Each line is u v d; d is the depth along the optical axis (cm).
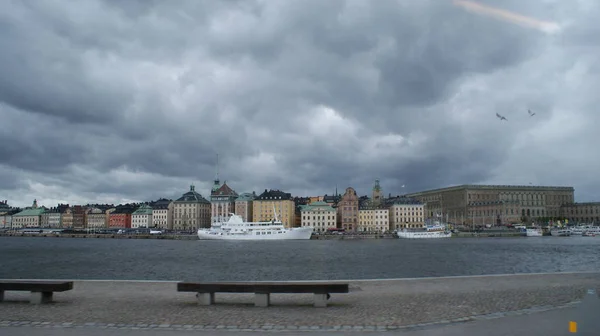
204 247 17825
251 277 7131
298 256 12344
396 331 2114
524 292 3184
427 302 2834
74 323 2291
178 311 2597
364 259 11125
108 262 10662
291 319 2378
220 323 2291
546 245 18462
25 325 2250
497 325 2194
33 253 14438
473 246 17912
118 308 2689
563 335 1997
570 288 3356
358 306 2728
